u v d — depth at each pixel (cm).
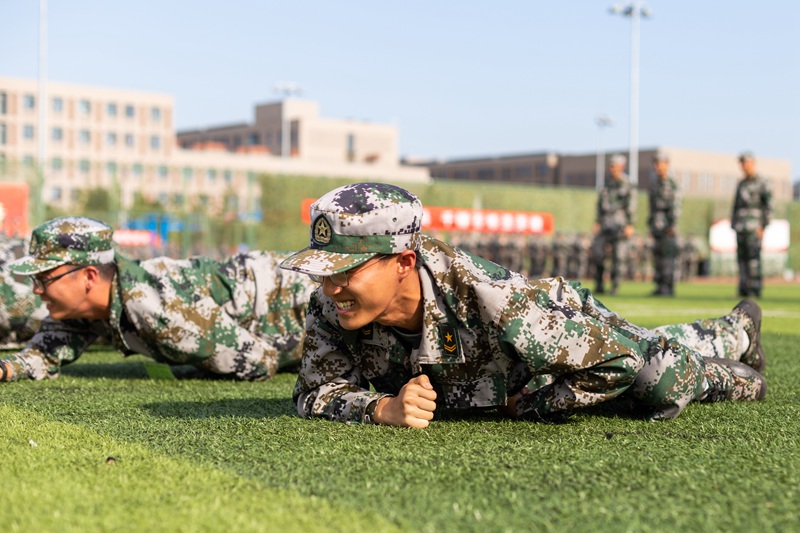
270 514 185
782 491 206
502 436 267
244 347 402
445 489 205
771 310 1029
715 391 329
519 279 269
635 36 3272
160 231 1916
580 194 2770
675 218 1386
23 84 6362
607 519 184
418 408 273
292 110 9025
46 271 371
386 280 246
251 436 266
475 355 273
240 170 2077
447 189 2553
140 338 394
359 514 185
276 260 438
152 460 234
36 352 408
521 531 176
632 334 288
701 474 221
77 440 261
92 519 181
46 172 1717
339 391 292
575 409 296
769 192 1325
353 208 238
